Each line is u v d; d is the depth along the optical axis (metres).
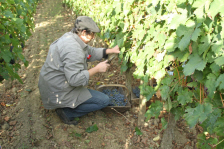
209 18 1.16
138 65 2.03
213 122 1.20
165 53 1.62
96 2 4.05
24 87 3.36
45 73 2.36
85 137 2.40
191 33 1.22
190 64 1.26
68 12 8.58
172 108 1.71
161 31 1.59
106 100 2.54
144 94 1.81
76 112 2.55
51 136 2.39
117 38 2.45
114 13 2.44
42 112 2.79
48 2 10.69
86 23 2.22
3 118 2.64
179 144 2.27
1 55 2.13
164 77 1.69
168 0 1.52
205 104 1.23
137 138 2.38
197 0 1.17
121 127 2.57
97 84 3.46
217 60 1.08
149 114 1.73
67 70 2.16
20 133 2.42
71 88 2.36
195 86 1.43
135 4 2.13
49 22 7.05
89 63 4.35
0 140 2.29
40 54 4.61
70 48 2.16
